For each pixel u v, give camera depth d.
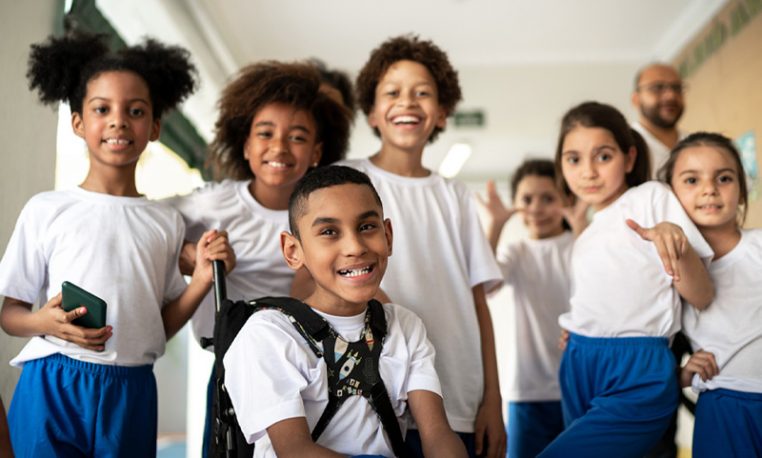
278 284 2.04
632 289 1.94
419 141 2.03
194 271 1.88
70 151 2.71
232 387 1.41
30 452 1.64
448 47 5.21
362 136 5.48
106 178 1.88
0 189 2.01
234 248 2.01
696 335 1.94
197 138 4.58
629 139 2.18
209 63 4.30
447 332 1.89
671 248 1.78
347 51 5.18
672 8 4.57
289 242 1.55
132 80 1.92
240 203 2.05
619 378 1.92
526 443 2.89
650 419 1.87
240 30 4.81
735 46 3.96
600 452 1.86
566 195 2.46
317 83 2.20
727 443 1.82
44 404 1.67
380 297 1.76
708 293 1.88
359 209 1.45
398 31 4.92
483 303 2.05
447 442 1.43
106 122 1.86
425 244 1.93
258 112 2.09
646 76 3.33
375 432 1.43
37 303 2.07
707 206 1.91
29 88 2.08
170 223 1.91
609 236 2.04
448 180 2.07
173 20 3.58
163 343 1.85
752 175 3.75
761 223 3.64
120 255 1.79
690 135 2.05
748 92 3.81
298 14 4.67
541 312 2.95
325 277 1.45
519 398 2.92
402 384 1.50
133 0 3.27
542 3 4.57
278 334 1.41
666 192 2.00
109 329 1.65
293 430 1.32
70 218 1.79
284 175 2.06
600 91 5.33
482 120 5.36
